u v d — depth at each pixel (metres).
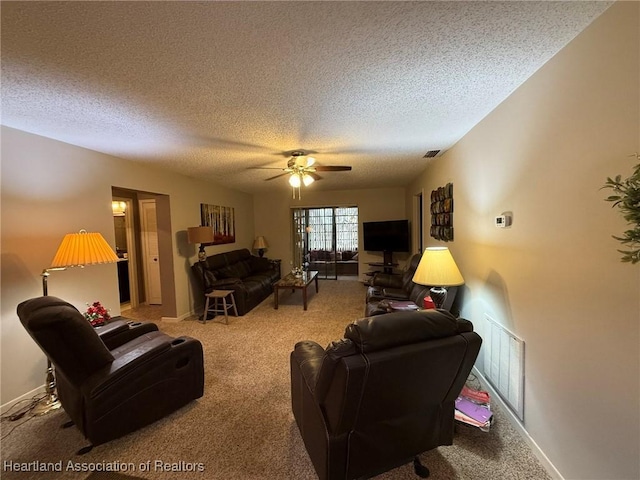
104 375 1.74
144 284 5.13
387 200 6.70
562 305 1.46
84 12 1.10
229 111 2.10
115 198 4.70
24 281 2.37
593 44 1.22
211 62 1.48
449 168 3.31
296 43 1.34
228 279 4.73
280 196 7.11
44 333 1.59
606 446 1.22
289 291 6.12
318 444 1.46
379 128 2.55
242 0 1.06
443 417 1.59
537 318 1.66
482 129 2.36
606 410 1.22
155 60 1.45
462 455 1.69
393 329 1.28
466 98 1.97
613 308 1.17
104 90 1.75
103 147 2.90
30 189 2.42
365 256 6.89
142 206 5.03
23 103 1.89
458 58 1.49
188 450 1.76
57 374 2.02
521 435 1.81
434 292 2.51
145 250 5.08
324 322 4.11
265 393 2.36
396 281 4.61
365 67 1.56
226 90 1.79
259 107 2.05
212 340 3.48
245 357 3.02
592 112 1.24
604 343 1.22
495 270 2.16
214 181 5.16
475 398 1.99
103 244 2.42
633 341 1.10
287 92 1.83
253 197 7.23
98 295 3.01
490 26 1.24
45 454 1.75
